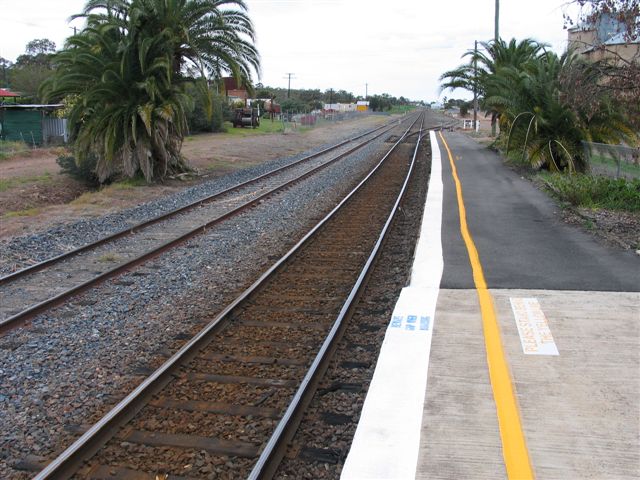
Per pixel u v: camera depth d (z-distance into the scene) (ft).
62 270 33.01
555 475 12.36
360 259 32.91
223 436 15.79
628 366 17.11
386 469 12.82
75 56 64.13
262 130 184.44
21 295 28.76
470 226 37.11
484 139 125.90
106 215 49.34
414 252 32.27
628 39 37.68
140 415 16.96
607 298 22.79
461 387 16.24
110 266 33.63
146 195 60.29
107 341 22.85
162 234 41.09
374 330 22.62
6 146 106.01
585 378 16.48
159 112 64.23
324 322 23.84
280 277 29.94
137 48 65.67
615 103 52.29
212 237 39.75
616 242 31.63
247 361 20.45
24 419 17.13
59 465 13.91
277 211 48.60
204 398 17.95
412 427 14.38
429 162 86.48
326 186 62.34
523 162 70.08
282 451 14.71
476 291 24.08
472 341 19.20
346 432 15.67
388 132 175.73
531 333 19.66
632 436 13.64
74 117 66.59
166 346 22.20
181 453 15.05
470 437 13.88
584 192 43.50
